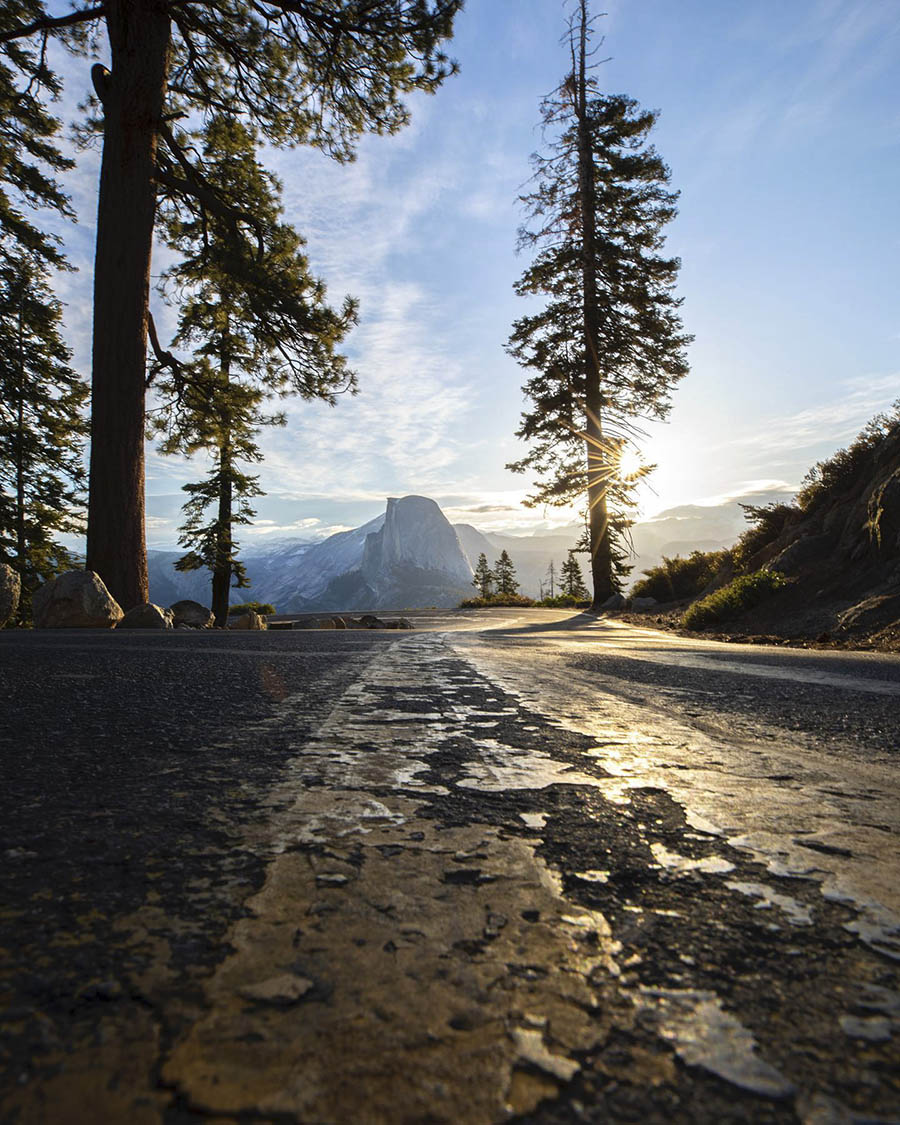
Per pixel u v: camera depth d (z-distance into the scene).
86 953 0.47
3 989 0.42
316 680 2.53
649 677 2.97
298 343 16.06
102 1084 0.32
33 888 0.60
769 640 9.08
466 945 0.49
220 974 0.44
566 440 25.06
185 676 2.56
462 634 8.53
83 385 25.00
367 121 15.93
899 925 0.54
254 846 0.72
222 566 26.17
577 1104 0.31
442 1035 0.37
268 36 14.66
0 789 0.97
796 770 1.16
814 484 14.97
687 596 20.38
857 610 9.13
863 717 1.85
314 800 0.92
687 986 0.44
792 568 12.38
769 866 0.68
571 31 24.78
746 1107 0.31
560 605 31.42
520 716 1.76
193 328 18.44
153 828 0.79
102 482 11.30
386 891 0.60
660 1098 0.31
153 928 0.52
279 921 0.53
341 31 14.10
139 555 11.57
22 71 14.45
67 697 1.98
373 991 0.42
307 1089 0.32
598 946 0.49
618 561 24.42
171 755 1.23
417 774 1.08
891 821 0.85
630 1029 0.38
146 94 11.95
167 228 17.23
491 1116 0.30
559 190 24.69
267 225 16.19
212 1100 0.31
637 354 24.16
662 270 23.88
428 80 15.05
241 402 16.56
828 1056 0.36
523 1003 0.41
